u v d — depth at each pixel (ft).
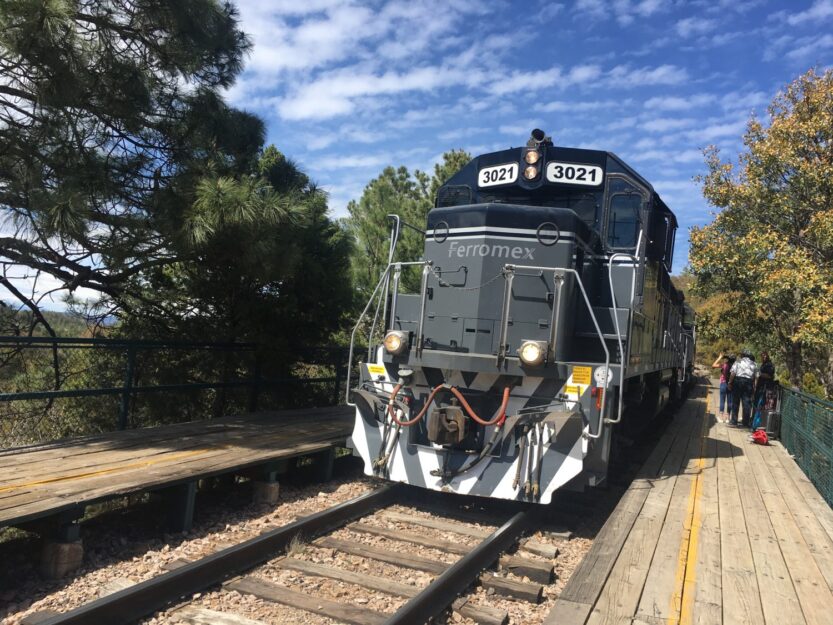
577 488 19.38
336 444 23.93
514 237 20.98
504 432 19.08
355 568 15.69
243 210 22.35
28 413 26.86
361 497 19.98
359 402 21.77
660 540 15.67
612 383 19.20
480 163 25.07
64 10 17.90
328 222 35.53
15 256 22.91
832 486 20.89
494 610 13.44
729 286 43.39
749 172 41.37
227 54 25.90
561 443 18.63
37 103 19.63
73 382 28.89
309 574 15.02
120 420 24.18
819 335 33.50
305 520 17.22
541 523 19.95
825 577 13.70
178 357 32.07
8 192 20.35
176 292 30.17
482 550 15.72
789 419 32.50
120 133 23.47
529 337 20.49
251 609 13.10
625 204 23.16
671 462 26.58
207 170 24.35
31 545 16.38
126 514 19.52
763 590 12.81
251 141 27.84
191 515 17.83
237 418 28.84
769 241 38.06
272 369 35.22
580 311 21.83
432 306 21.86
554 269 19.72
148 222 23.43
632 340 21.83
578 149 23.50
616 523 16.90
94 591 13.62
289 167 31.12
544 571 15.38
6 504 13.76
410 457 20.54
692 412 49.55
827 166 37.68
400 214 59.98
